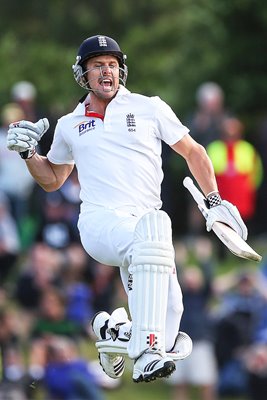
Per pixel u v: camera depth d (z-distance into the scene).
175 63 70.62
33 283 50.62
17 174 56.19
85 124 25.06
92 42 24.86
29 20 98.56
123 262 24.31
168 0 94.75
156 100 25.09
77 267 50.28
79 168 25.16
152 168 24.89
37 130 25.20
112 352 24.75
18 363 44.38
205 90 60.72
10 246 54.81
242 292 49.22
